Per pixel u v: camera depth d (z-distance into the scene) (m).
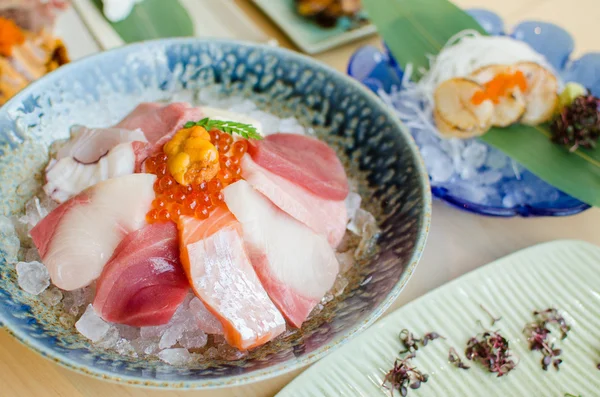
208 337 0.42
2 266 0.42
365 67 0.60
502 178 0.56
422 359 0.44
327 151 0.49
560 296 0.48
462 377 0.44
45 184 0.46
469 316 0.46
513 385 0.44
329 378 0.43
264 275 0.43
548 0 0.71
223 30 0.62
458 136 0.56
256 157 0.45
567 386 0.44
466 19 0.61
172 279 0.42
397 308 0.47
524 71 0.56
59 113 0.49
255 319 0.40
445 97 0.56
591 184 0.52
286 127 0.52
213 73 0.53
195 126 0.44
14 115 0.47
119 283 0.41
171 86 0.53
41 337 0.39
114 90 0.51
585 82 0.60
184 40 0.51
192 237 0.41
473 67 0.58
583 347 0.46
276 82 0.53
